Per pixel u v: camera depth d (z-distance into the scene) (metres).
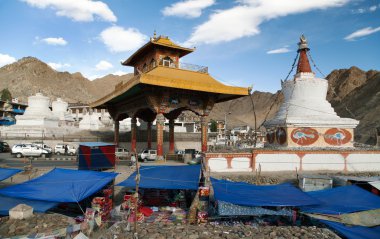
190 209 17.31
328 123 27.56
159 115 32.81
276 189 17.62
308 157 25.38
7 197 17.05
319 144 27.31
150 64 39.81
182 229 13.64
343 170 25.53
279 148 26.41
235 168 24.44
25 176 25.22
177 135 57.75
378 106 111.56
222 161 24.33
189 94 34.91
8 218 14.70
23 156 38.81
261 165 24.72
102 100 43.53
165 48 38.25
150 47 38.66
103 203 17.39
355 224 14.12
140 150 49.94
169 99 33.53
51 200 16.22
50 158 38.53
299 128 27.27
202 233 13.05
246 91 35.44
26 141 46.44
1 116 88.31
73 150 43.84
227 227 14.05
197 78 36.50
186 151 40.81
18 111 92.75
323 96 30.28
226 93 34.44
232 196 16.03
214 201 17.39
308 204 15.12
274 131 29.81
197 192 19.14
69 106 105.44
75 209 18.88
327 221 14.18
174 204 20.53
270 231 13.34
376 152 26.31
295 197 16.14
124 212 17.11
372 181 18.78
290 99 30.47
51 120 55.78
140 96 36.22
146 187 18.94
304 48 31.33
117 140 45.62
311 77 30.38
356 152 26.05
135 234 12.35
